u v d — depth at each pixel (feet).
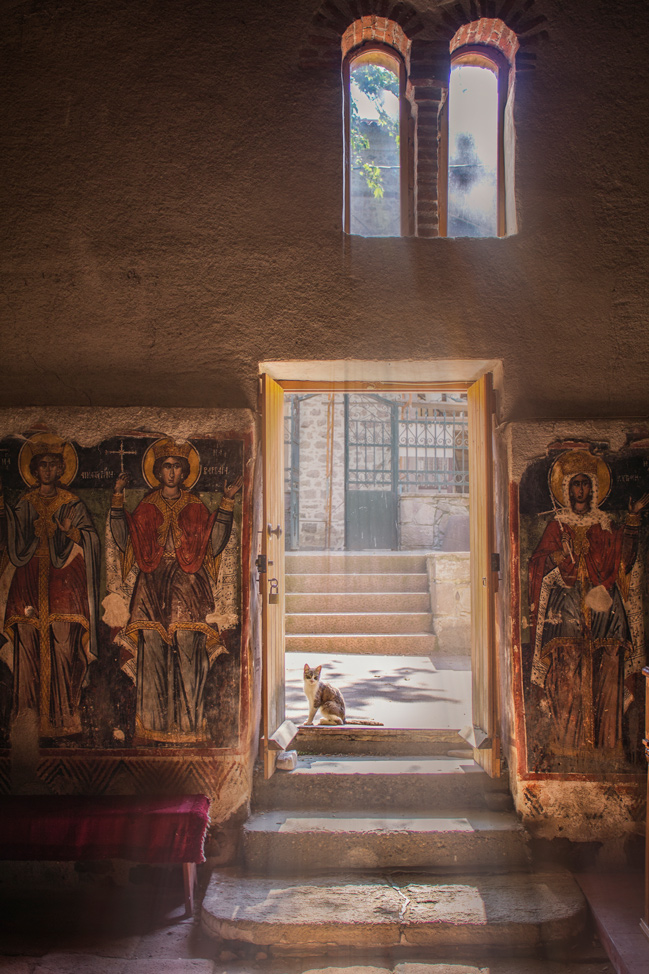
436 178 13.93
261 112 13.28
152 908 11.94
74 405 13.16
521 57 13.34
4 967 10.27
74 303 13.17
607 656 12.72
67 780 12.66
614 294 13.26
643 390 13.26
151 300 13.17
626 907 11.19
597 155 13.34
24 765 12.68
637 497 12.87
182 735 12.65
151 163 13.21
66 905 12.07
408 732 14.64
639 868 12.51
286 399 37.60
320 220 13.21
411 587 28.45
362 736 14.66
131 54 13.28
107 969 10.28
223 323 13.16
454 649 25.84
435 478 39.58
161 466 12.91
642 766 12.63
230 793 12.58
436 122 13.89
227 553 12.82
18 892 12.48
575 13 13.41
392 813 13.01
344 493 38.19
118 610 12.78
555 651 12.72
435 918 10.71
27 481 12.92
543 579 12.79
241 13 13.34
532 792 12.59
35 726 12.72
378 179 15.39
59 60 13.28
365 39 14.42
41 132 13.23
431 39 13.65
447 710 17.37
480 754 13.57
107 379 13.19
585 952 10.66
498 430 13.58
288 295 13.17
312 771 13.43
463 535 36.68
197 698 12.69
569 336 13.25
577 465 12.87
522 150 13.29
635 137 13.34
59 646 12.78
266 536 13.21
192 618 12.75
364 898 11.28
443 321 13.20
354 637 25.72
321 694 15.58
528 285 13.26
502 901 11.19
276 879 11.90
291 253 13.20
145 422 12.94
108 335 13.17
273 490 13.89
